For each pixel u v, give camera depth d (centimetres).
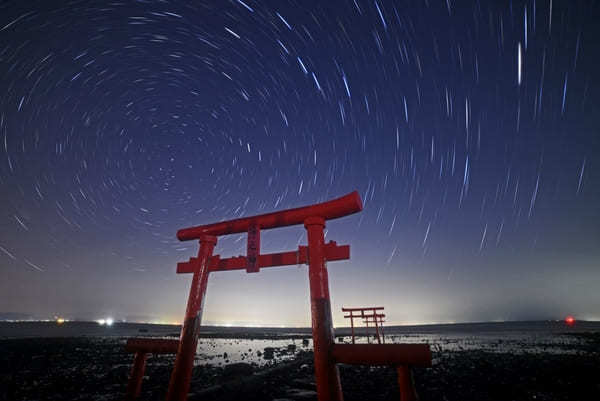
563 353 1792
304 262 461
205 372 1248
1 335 3066
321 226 479
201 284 550
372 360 369
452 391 913
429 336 3862
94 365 1455
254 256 520
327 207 475
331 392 368
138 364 598
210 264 578
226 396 836
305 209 498
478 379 1072
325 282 436
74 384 1042
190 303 532
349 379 1089
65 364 1466
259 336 4434
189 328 509
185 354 491
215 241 599
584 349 2008
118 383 1059
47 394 916
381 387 963
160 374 1219
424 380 1067
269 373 1163
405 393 348
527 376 1109
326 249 466
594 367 1259
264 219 536
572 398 837
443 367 1334
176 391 466
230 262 553
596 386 949
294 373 1180
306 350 2230
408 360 352
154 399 826
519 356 1670
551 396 856
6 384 1036
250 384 981
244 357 1805
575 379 1049
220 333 5488
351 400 834
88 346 2261
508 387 941
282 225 532
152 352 575
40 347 2041
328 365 382
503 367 1312
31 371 1273
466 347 2272
